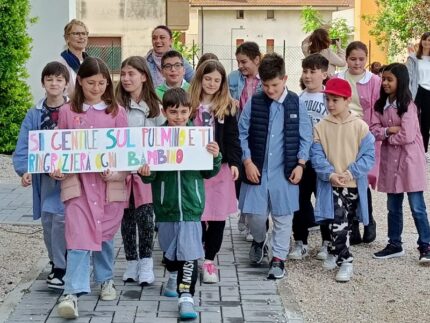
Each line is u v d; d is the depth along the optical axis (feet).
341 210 20.45
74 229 16.96
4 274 20.47
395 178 21.93
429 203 30.63
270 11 141.08
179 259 17.28
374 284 20.27
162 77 24.53
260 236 21.02
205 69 19.63
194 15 140.67
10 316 17.26
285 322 17.15
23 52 40.42
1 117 40.06
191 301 17.12
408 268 21.70
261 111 20.48
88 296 18.52
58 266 18.78
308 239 24.63
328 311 18.28
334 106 20.36
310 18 107.14
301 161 20.35
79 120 17.37
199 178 17.62
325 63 22.62
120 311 17.56
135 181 19.01
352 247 23.88
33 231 24.97
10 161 38.27
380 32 86.63
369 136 20.39
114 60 63.87
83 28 24.30
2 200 29.63
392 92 21.75
